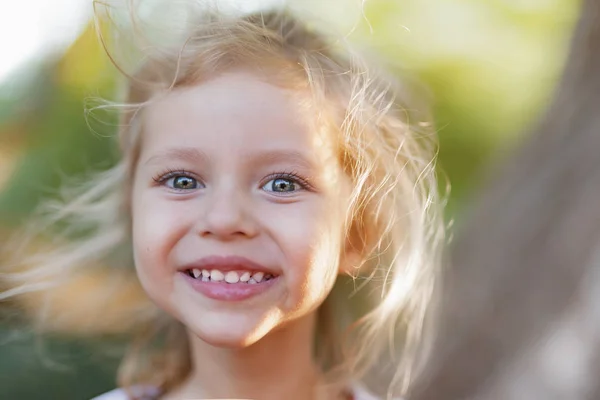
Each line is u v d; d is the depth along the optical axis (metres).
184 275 1.85
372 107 2.12
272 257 1.82
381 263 2.25
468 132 5.96
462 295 3.29
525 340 3.11
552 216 3.23
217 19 2.09
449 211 5.58
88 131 4.68
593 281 3.08
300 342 2.08
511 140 5.07
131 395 2.33
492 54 6.10
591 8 3.36
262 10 2.23
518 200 3.35
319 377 2.31
